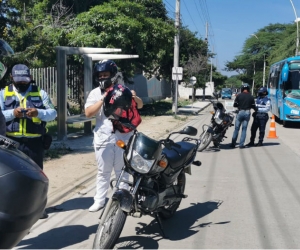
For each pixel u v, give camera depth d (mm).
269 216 6098
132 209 4570
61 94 12375
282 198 7070
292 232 5441
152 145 4543
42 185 3629
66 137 12703
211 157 11109
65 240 5066
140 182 4645
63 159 9875
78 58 13844
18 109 4965
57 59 12203
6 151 3561
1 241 3355
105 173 6000
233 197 7109
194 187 7758
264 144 13758
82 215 6000
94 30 20141
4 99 5215
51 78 13219
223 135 12539
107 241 4383
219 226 5652
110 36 20172
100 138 5785
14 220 3342
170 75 33469
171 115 26812
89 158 10109
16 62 12891
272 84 25359
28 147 5223
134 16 22375
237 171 9250
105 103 4848
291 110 19734
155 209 4867
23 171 3463
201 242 5059
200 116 27516
